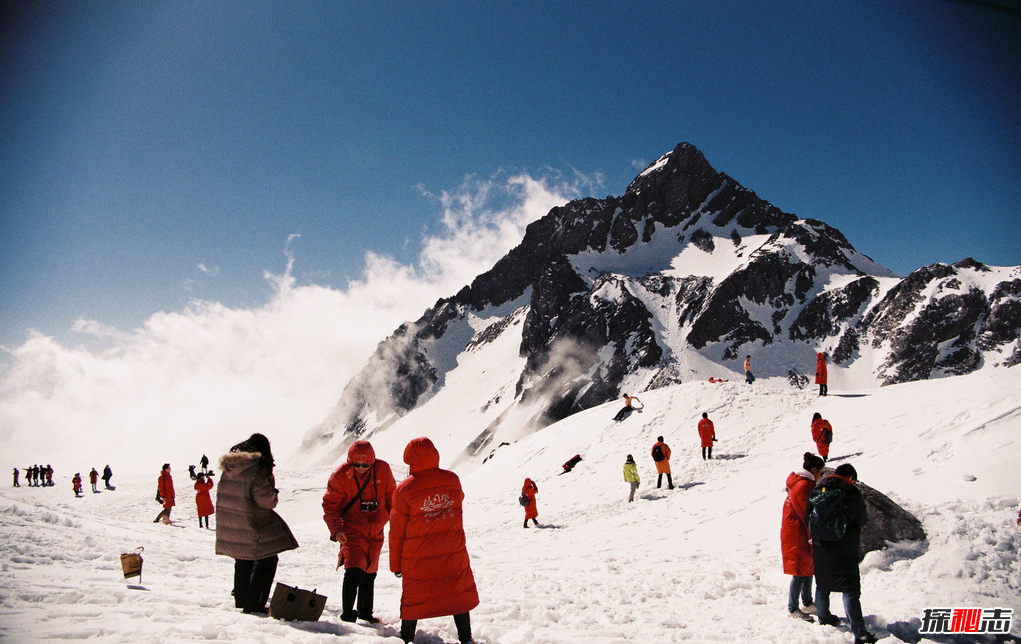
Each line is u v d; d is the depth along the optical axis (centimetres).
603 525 1816
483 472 3416
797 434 2300
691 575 1028
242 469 590
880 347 16050
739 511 1572
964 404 1911
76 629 451
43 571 730
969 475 1098
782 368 16138
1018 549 805
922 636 634
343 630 541
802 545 721
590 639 598
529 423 16062
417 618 495
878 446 1762
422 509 508
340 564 609
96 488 3953
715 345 16838
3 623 461
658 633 667
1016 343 14350
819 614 671
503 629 624
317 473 3919
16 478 4775
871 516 898
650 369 15988
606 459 2709
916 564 818
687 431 2716
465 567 516
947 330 15325
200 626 493
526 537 1844
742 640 645
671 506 1841
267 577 601
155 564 927
